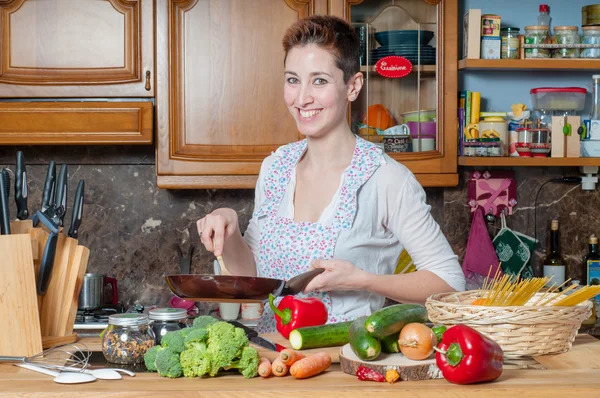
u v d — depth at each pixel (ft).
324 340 4.81
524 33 10.66
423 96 9.59
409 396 3.92
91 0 9.47
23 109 9.31
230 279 4.54
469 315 4.66
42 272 5.21
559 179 10.68
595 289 4.83
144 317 4.73
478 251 10.36
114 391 3.88
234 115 9.55
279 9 9.50
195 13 9.48
